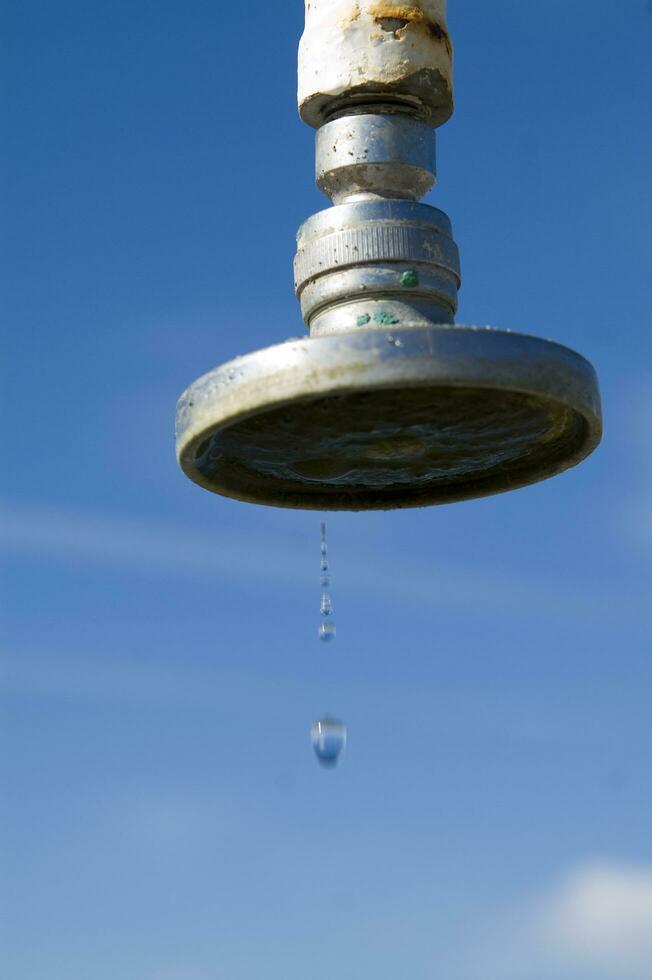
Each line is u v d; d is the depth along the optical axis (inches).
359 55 18.9
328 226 18.5
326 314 18.5
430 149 19.1
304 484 19.5
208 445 18.3
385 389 17.2
